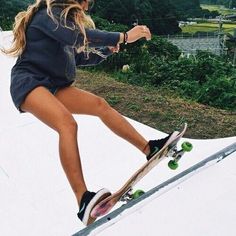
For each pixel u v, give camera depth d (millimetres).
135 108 5441
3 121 3914
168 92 6418
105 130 3676
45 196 2760
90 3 1974
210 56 8109
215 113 5402
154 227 1893
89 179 2947
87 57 2240
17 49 1945
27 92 1862
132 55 8430
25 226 2475
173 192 2141
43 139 3521
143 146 2049
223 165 2453
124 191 1849
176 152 2125
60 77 2025
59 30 1762
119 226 1899
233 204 2059
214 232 1866
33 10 1877
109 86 6398
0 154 3285
